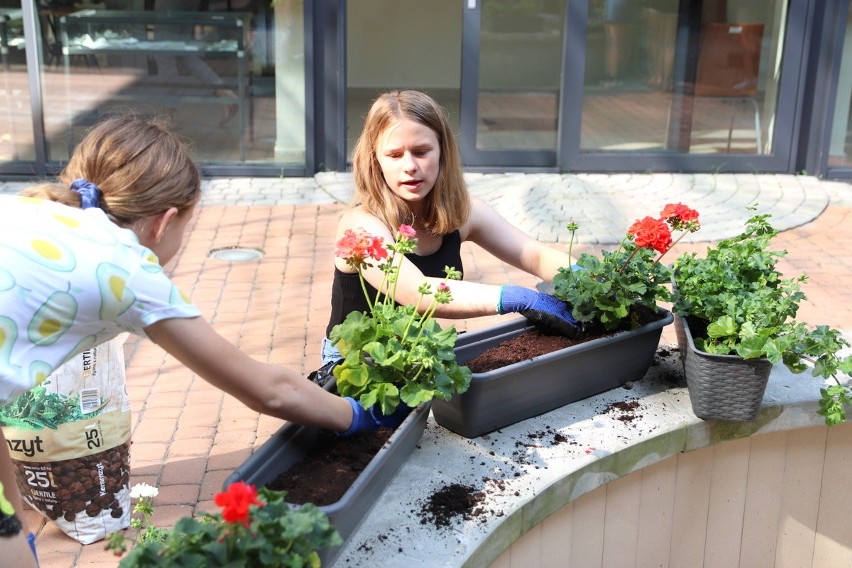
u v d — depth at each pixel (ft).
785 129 24.81
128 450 9.36
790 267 18.16
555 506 6.59
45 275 4.87
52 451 8.81
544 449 6.96
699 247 19.27
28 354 4.91
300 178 24.66
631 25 24.03
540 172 24.94
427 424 7.28
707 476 8.26
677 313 7.79
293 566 4.25
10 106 23.50
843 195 23.26
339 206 22.27
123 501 9.34
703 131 25.11
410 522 5.97
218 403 12.38
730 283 7.82
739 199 22.62
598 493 7.50
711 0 23.97
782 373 8.60
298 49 23.89
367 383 6.19
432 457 6.77
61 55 23.21
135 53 23.44
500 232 8.48
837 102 24.43
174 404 12.33
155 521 9.65
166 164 5.50
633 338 7.65
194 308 5.25
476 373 6.72
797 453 8.59
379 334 6.30
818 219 21.36
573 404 7.74
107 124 5.57
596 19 23.86
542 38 24.12
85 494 9.05
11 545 4.90
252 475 5.48
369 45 33.96
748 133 25.13
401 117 7.14
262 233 20.13
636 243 7.41
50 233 4.99
